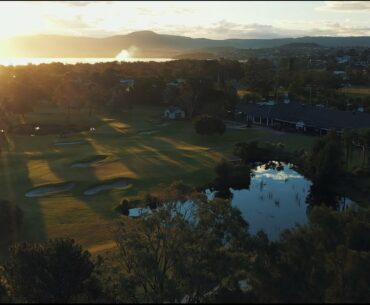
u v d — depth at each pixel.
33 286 28.20
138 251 29.00
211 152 96.06
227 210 29.00
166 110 141.00
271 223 59.25
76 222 55.97
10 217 51.28
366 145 86.38
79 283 28.95
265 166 90.62
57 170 77.81
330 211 33.31
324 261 25.16
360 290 23.38
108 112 149.50
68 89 144.12
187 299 29.20
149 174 77.25
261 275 23.56
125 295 27.78
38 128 123.00
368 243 33.81
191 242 27.42
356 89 192.88
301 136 112.94
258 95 165.38
